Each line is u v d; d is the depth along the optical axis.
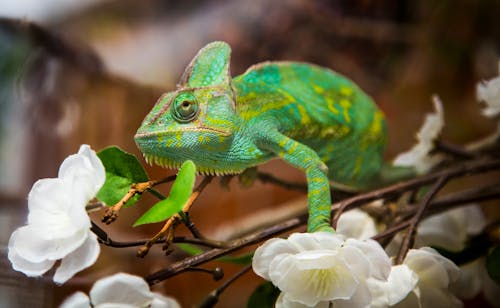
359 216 0.59
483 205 0.84
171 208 0.48
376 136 0.66
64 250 0.47
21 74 0.83
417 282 0.50
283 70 0.62
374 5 0.89
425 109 0.90
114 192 0.52
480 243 0.58
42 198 0.49
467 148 0.72
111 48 0.87
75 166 0.49
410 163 0.68
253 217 0.86
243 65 0.87
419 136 0.67
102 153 0.52
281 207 0.88
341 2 0.88
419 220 0.55
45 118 0.85
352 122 0.64
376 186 0.67
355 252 0.47
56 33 0.84
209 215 0.90
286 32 0.88
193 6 0.89
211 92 0.54
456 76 0.90
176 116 0.53
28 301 0.64
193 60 0.56
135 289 0.48
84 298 0.48
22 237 0.48
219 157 0.55
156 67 0.86
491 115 0.65
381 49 0.90
